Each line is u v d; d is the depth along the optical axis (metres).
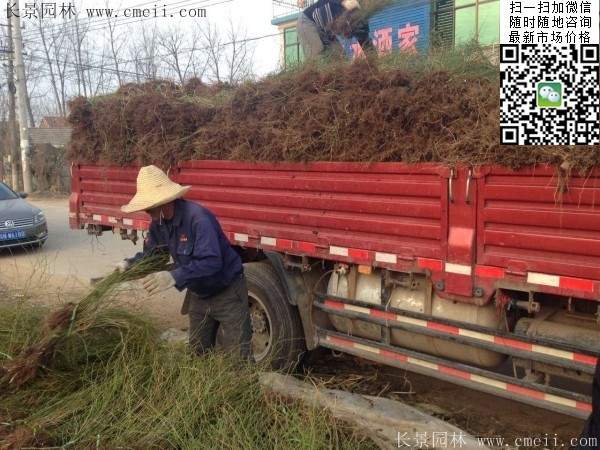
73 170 6.39
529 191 3.05
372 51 4.51
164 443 2.85
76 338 3.44
